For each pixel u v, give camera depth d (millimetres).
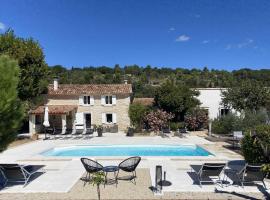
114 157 16656
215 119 32375
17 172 11133
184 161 15594
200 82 70062
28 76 27391
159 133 30922
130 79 77688
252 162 11859
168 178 11953
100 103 35688
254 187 10633
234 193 9930
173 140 25688
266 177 11750
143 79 80188
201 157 16703
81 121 34031
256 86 31141
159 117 30922
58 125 36031
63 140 26703
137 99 41562
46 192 10133
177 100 32406
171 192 10047
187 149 22812
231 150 19734
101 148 23188
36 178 12109
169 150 22547
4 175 11062
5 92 9539
